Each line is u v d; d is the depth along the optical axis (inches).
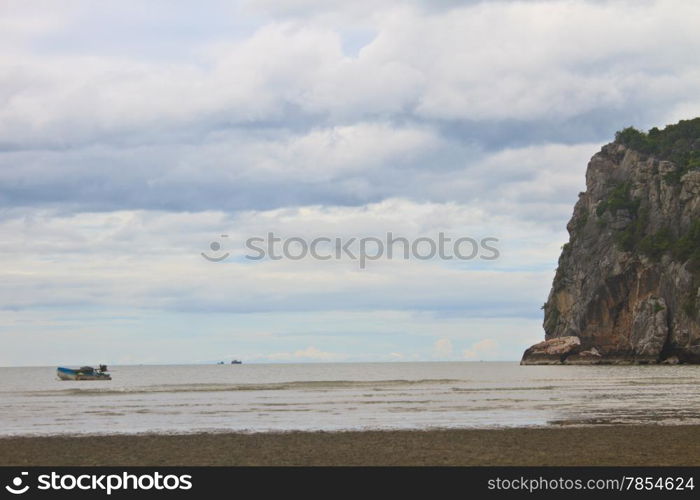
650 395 3265.3
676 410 2514.8
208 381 6053.2
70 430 2096.5
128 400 3218.5
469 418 2293.3
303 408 2706.7
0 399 3321.9
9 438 1891.0
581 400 2977.4
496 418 2287.2
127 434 1962.4
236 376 7805.1
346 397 3267.7
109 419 2380.7
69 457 1625.2
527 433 1894.7
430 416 2367.1
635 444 1720.0
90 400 3235.7
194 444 1776.6
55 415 2522.1
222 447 1732.3
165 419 2367.1
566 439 1795.0
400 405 2787.9
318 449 1691.7
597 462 1520.7
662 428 1989.4
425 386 4197.8
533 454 1605.6
